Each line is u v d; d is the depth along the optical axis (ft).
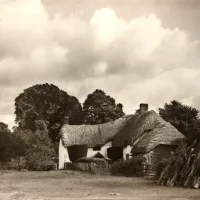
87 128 203.00
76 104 288.10
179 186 82.74
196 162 82.74
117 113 269.03
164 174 88.58
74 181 104.32
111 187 83.92
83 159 171.63
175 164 87.97
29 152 174.19
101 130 198.90
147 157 140.46
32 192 72.74
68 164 173.78
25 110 270.67
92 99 275.80
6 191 73.46
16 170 160.35
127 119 195.83
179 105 219.61
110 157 184.85
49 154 189.47
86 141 193.88
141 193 69.56
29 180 108.06
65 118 213.05
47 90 280.72
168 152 148.97
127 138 177.58
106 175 135.44
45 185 90.12
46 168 171.73
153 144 148.25
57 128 271.90
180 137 151.23
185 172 84.33
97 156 188.55
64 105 282.56
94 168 145.07
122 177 122.83
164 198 60.90
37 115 266.57
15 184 92.27
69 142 195.21
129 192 71.82
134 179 111.34
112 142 190.29
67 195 67.10
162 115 221.66
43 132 218.38
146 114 181.98
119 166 139.03
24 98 276.62
